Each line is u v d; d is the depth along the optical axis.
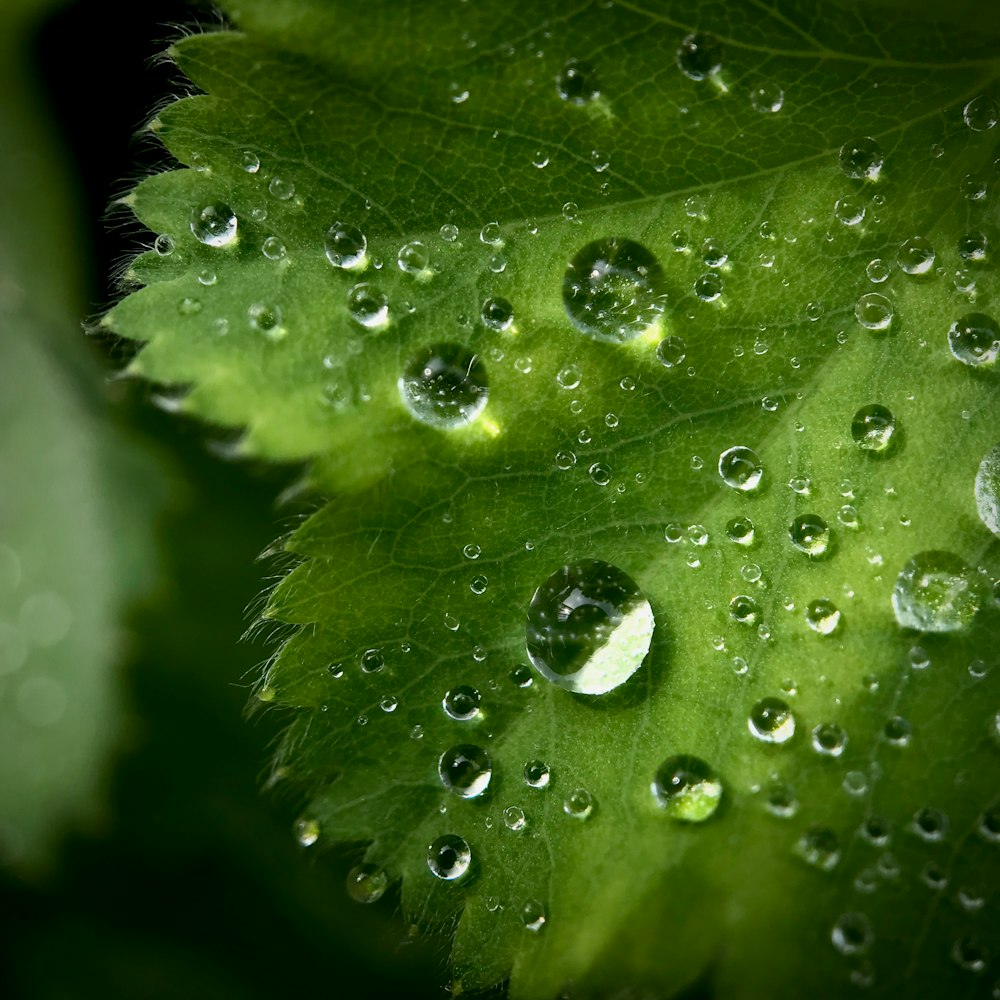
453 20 0.14
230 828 0.15
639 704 0.14
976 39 0.14
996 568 0.14
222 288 0.14
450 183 0.14
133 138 0.14
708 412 0.14
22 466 0.16
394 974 0.15
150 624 0.16
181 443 0.16
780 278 0.14
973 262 0.14
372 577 0.14
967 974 0.14
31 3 0.15
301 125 0.14
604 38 0.14
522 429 0.14
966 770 0.14
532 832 0.14
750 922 0.14
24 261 0.16
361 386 0.14
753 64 0.14
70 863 0.15
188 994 0.15
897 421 0.14
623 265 0.14
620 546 0.14
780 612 0.14
